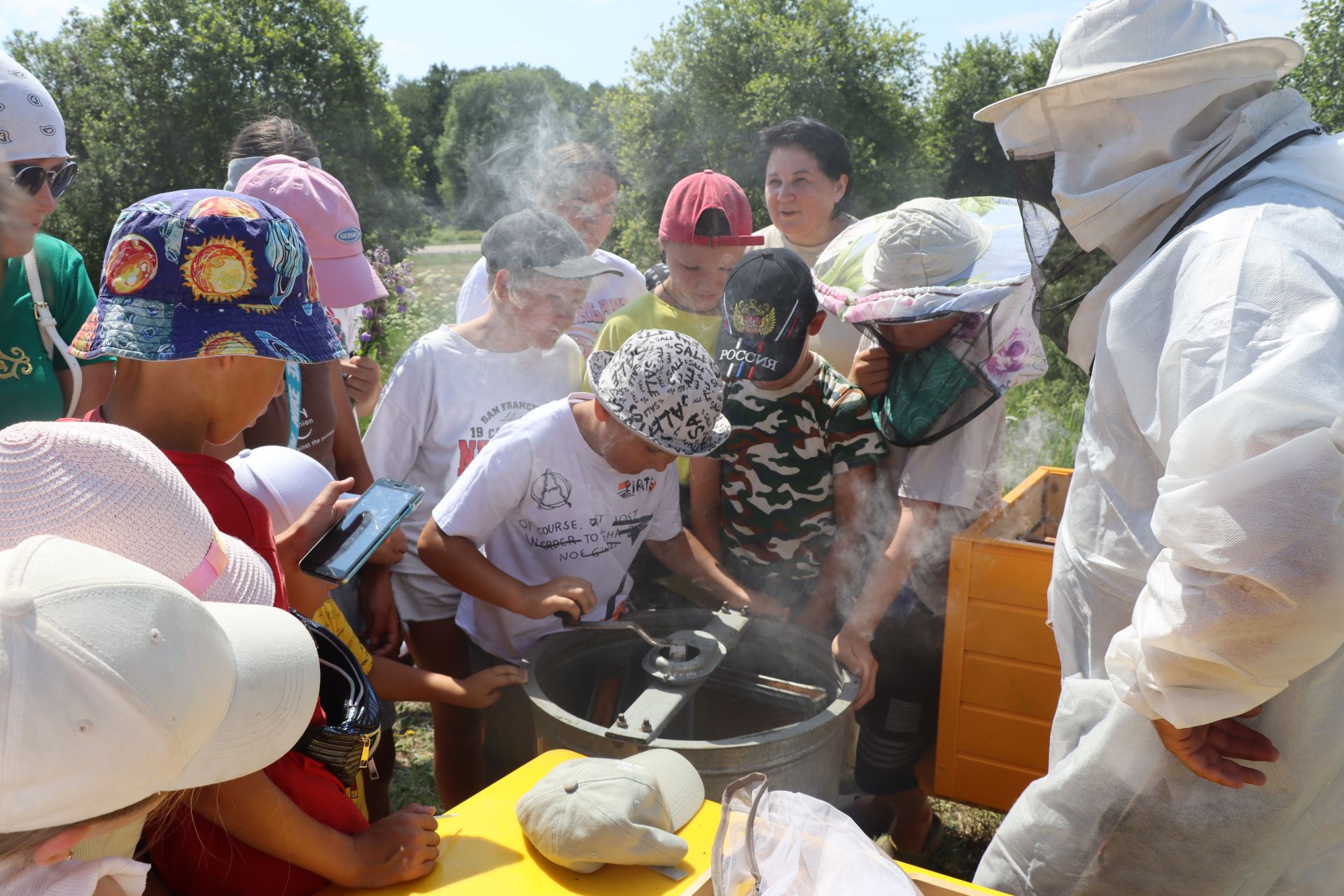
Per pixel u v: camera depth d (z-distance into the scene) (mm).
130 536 1041
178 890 1398
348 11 21281
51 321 2418
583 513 2270
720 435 2182
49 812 784
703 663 2021
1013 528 2777
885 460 2543
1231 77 1591
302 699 1081
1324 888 1646
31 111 2246
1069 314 1930
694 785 1573
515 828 1466
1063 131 1731
